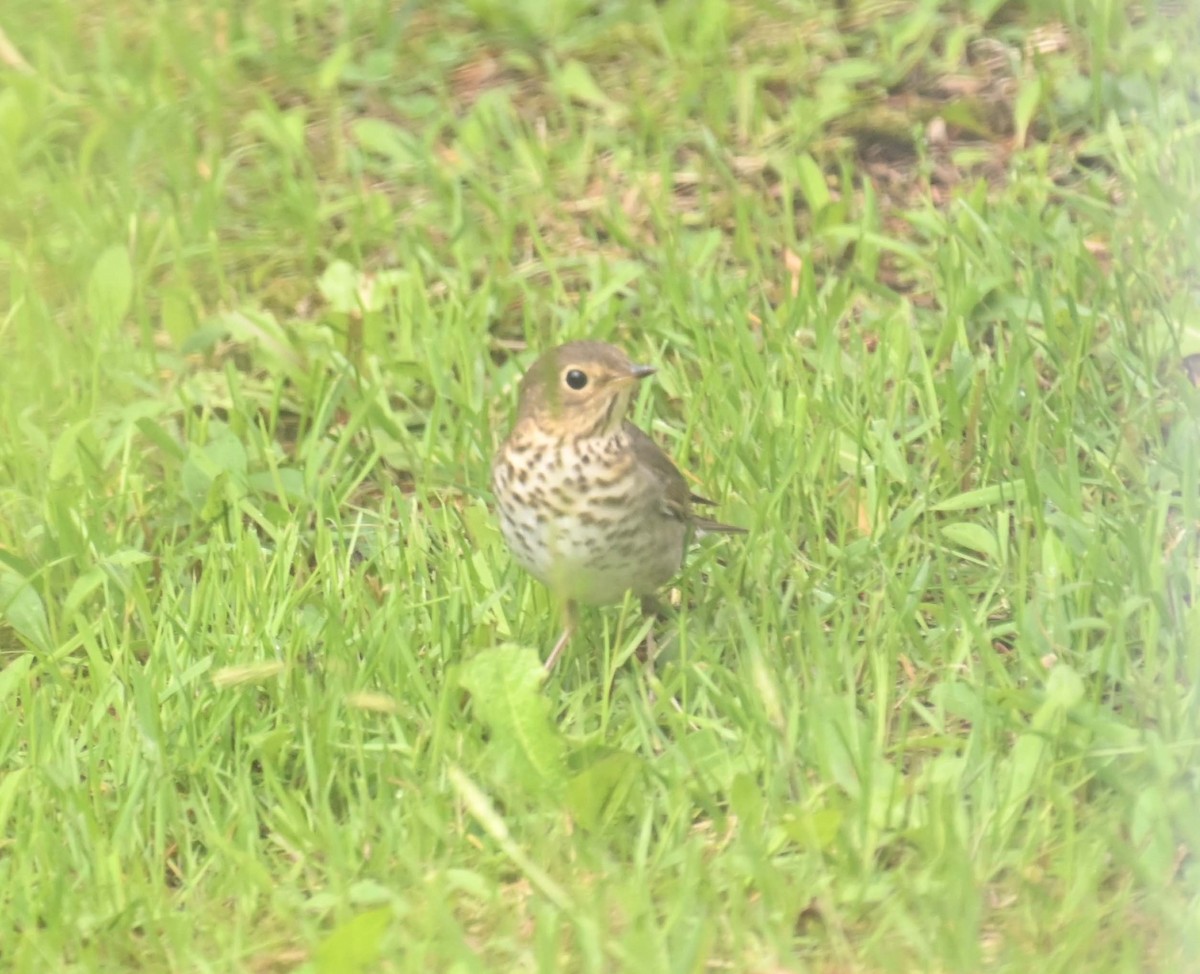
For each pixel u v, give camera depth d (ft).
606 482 31.63
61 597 35.83
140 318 41.98
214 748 30.81
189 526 37.35
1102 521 34.81
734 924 26.40
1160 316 40.42
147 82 49.19
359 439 39.65
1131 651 32.91
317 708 30.81
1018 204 44.83
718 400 38.68
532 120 48.42
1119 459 37.11
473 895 27.94
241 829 29.04
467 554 35.37
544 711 29.01
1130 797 28.78
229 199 46.70
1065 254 42.14
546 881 27.02
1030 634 32.37
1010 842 28.45
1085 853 27.68
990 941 26.99
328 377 41.09
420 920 26.71
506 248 43.83
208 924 27.50
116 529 36.76
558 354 31.53
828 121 47.16
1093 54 47.96
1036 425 37.14
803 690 31.58
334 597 33.27
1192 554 34.63
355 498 38.60
